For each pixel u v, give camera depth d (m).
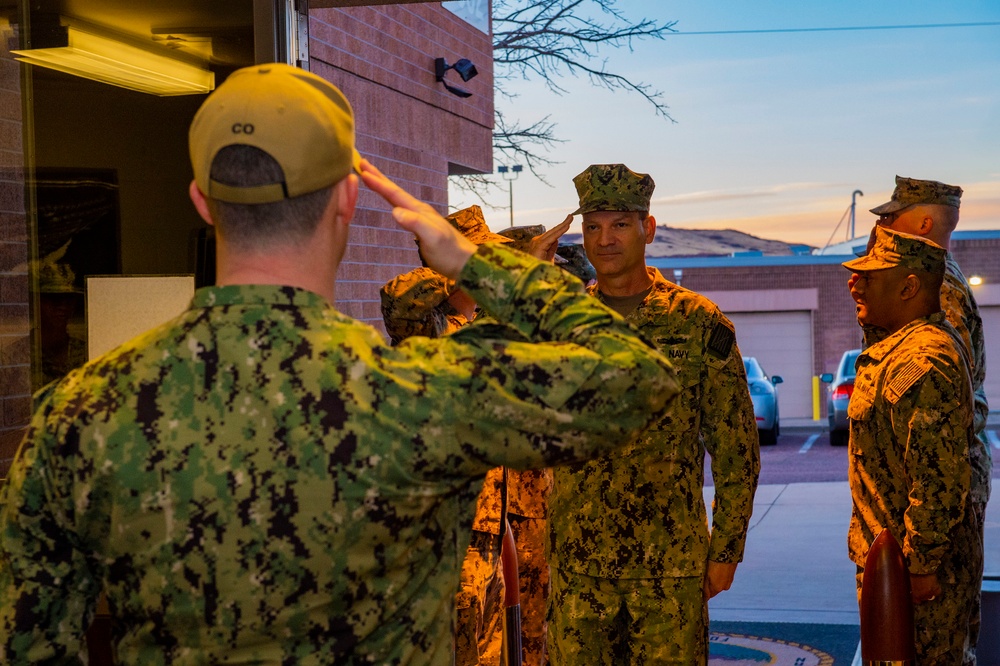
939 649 3.62
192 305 1.37
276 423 1.30
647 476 3.47
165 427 1.30
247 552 1.28
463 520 1.46
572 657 3.55
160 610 1.30
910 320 3.71
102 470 1.29
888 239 3.75
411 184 7.71
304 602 1.30
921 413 3.40
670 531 3.46
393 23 7.37
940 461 3.38
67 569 1.34
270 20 2.93
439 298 3.67
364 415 1.31
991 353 29.20
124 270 3.01
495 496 3.81
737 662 5.06
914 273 3.67
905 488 3.59
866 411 3.66
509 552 4.03
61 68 2.99
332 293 1.44
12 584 1.32
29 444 1.33
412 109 7.73
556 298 1.43
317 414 1.31
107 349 3.00
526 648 4.77
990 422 21.30
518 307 1.44
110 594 1.35
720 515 3.51
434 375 1.34
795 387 31.66
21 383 2.99
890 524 3.62
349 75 6.68
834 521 9.30
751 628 5.69
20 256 2.99
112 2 2.99
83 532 1.32
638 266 3.61
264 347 1.33
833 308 31.38
